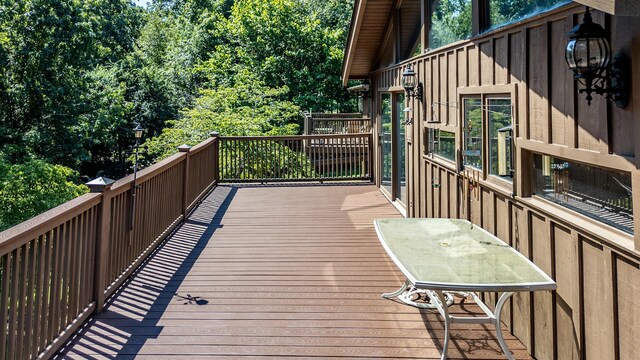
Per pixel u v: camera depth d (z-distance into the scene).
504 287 2.54
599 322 2.25
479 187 3.91
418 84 5.96
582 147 2.37
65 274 3.15
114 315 3.57
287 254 5.16
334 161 10.45
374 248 5.39
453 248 3.30
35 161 13.23
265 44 21.45
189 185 7.11
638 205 1.92
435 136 5.36
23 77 16.33
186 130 13.61
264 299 3.91
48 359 2.89
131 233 4.45
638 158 1.92
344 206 7.72
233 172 9.93
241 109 15.59
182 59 24.69
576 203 2.50
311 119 14.64
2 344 2.43
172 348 3.07
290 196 8.56
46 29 16.14
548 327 2.78
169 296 3.96
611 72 2.07
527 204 3.01
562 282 2.62
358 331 3.33
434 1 5.49
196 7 29.19
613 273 2.13
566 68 2.50
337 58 20.98
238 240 5.71
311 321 3.49
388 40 8.22
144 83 24.39
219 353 3.01
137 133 4.51
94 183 3.62
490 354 3.02
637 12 1.71
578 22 2.37
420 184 6.02
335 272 4.58
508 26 3.18
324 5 25.17
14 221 12.19
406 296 3.94
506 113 3.37
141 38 29.00
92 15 18.42
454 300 3.92
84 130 17.81
